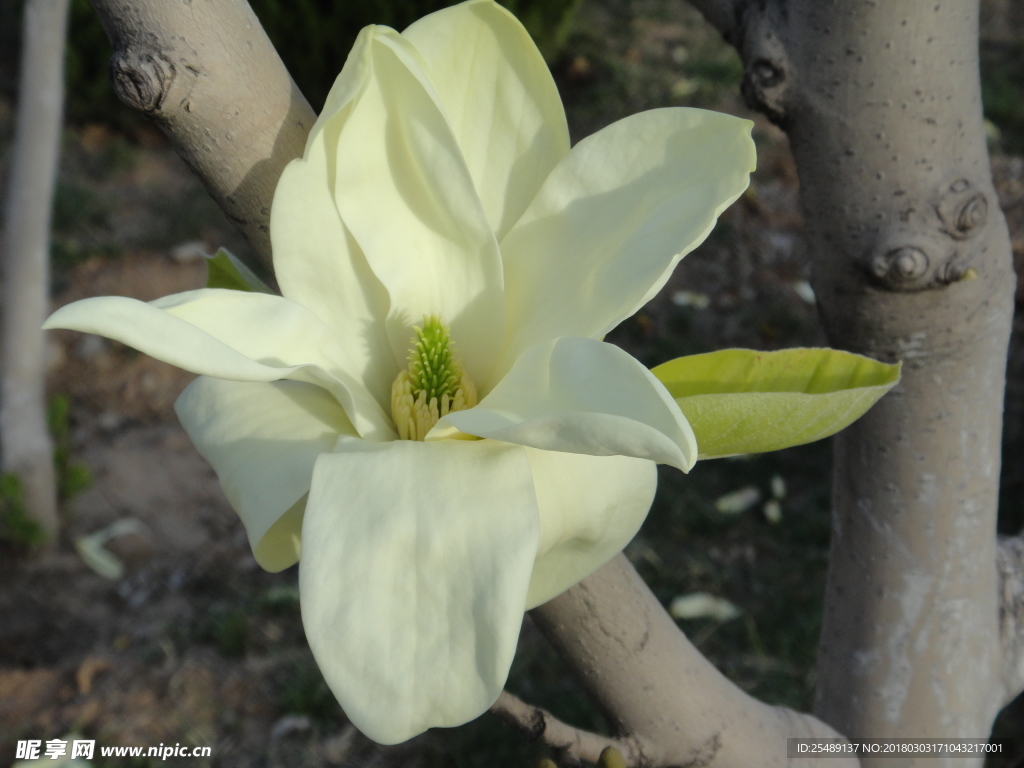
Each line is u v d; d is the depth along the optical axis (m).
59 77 1.17
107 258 1.87
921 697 0.52
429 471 0.35
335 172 0.39
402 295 0.40
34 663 1.21
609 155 0.38
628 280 0.37
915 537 0.50
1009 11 2.68
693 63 2.40
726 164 0.37
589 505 0.37
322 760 1.10
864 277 0.45
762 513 1.41
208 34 0.38
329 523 0.35
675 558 1.34
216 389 0.40
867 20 0.43
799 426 0.37
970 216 0.44
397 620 0.34
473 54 0.39
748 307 1.77
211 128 0.39
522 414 0.35
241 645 1.22
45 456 1.32
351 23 2.03
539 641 1.23
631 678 0.44
